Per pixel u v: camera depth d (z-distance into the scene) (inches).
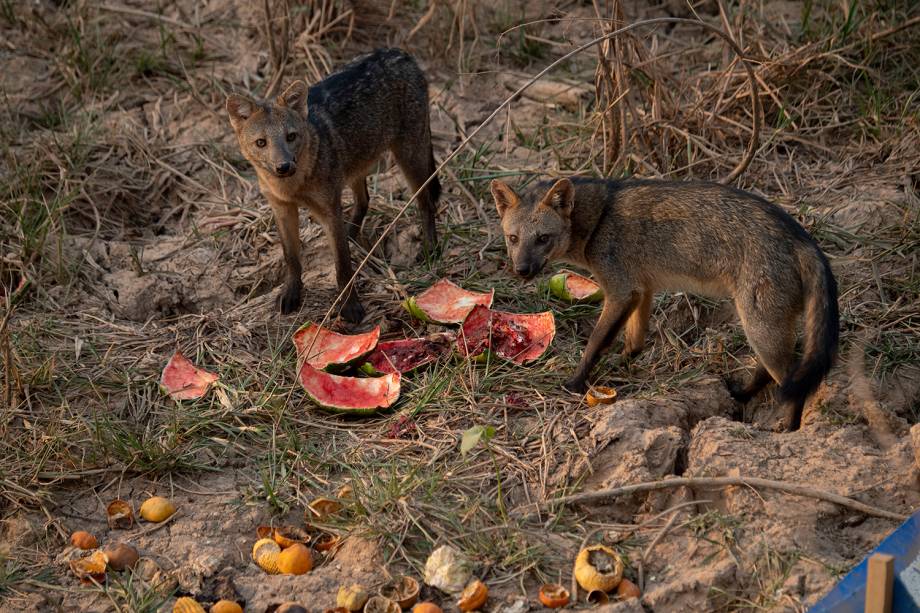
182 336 241.6
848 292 240.2
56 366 229.0
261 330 243.6
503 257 265.6
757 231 203.2
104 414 215.2
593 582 158.2
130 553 177.3
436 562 165.9
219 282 265.6
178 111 330.3
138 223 298.2
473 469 192.1
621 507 181.2
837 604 143.0
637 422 195.6
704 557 165.6
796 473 179.3
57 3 376.2
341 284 249.9
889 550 150.0
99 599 170.9
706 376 221.5
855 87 313.1
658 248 213.0
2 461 201.2
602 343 216.1
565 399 211.2
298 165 239.1
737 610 157.1
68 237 279.9
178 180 307.1
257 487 193.5
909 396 213.6
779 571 160.4
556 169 293.4
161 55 349.4
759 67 307.3
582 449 190.4
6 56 353.4
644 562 166.4
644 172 284.7
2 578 176.2
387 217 283.7
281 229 251.1
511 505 183.6
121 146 315.3
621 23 275.7
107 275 268.8
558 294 248.1
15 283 267.9
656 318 243.1
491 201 291.9
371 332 228.1
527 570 165.9
